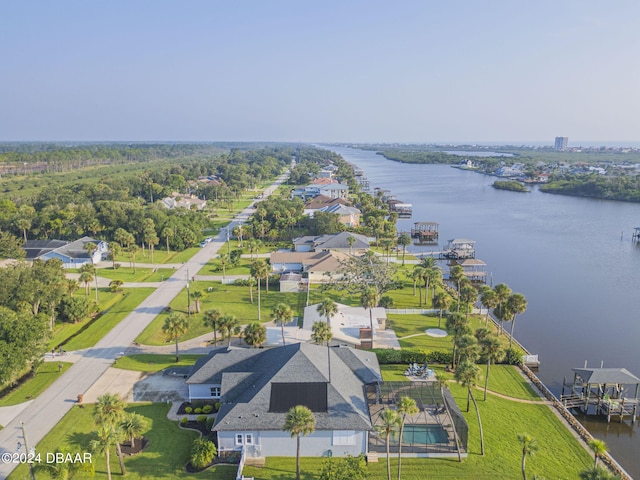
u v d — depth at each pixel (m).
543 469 54.38
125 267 140.00
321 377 60.72
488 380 75.81
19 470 52.81
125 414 54.03
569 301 119.06
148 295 114.19
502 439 59.91
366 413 58.50
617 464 56.81
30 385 72.00
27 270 92.75
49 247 147.62
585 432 62.28
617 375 70.44
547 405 69.12
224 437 56.12
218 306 106.31
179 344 87.00
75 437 58.91
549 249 172.25
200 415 62.97
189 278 128.50
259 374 64.00
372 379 66.69
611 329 101.75
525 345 93.38
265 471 53.59
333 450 56.41
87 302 101.00
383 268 116.31
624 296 123.06
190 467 53.97
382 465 54.62
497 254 165.25
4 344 67.12
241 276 130.00
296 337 87.94
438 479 52.25
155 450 56.59
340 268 121.56
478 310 107.31
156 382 72.94
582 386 74.62
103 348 84.94
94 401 67.44
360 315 94.62
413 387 65.69
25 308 84.00
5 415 64.06
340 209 195.00
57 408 65.69
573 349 91.94
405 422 58.75
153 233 153.25
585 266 150.50
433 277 111.94
